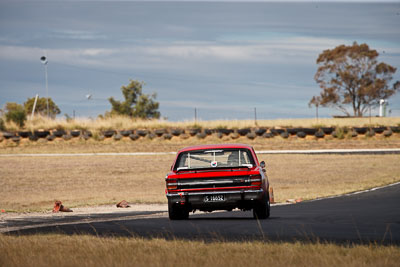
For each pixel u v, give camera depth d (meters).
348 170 65.69
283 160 74.19
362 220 22.83
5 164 72.31
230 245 15.09
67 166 70.69
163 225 22.08
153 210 32.66
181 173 23.06
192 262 12.60
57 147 90.44
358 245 14.72
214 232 18.61
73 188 55.03
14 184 57.78
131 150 88.31
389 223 21.44
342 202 34.94
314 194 43.53
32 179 61.06
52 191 53.03
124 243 15.77
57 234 18.73
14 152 87.75
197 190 22.88
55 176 63.16
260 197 22.75
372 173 63.03
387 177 58.28
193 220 24.38
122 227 21.52
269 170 67.19
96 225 22.64
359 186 50.28
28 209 35.09
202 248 14.61
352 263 12.12
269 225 21.20
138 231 20.00
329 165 69.62
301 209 30.41
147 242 15.95
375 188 46.28
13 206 40.06
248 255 13.37
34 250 14.52
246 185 22.72
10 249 14.64
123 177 62.69
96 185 57.03
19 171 66.69
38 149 89.56
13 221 25.78
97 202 39.78
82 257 13.41
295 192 46.69
